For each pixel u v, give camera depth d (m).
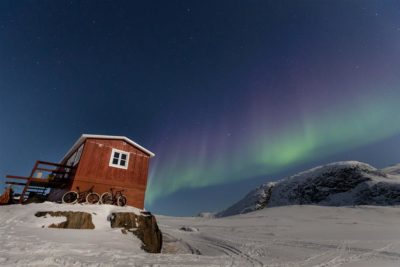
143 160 23.50
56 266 7.54
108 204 18.41
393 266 10.45
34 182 20.27
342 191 126.31
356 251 14.61
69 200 18.19
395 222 37.03
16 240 10.20
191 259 11.09
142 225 16.47
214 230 32.72
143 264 8.93
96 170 20.38
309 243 18.44
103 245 11.78
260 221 44.91
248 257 13.23
